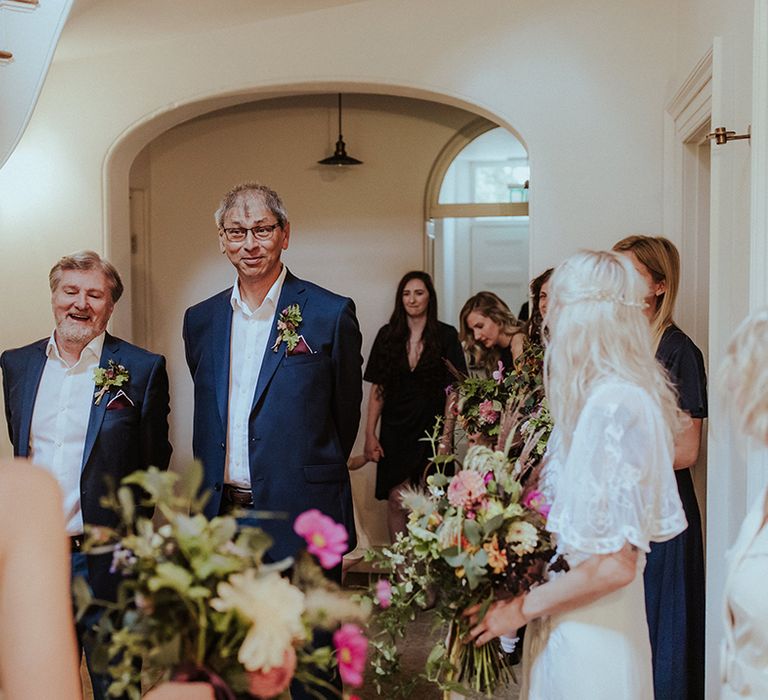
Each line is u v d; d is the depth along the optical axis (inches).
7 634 47.4
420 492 92.6
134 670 55.1
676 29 177.0
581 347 81.8
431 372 214.5
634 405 78.7
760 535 64.8
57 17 162.7
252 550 54.9
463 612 87.4
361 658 56.4
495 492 86.2
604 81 181.5
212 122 249.3
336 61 192.2
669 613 121.4
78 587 52.3
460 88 187.6
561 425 83.0
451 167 250.8
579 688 81.2
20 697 46.6
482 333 204.4
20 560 48.3
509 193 250.4
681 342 124.4
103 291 128.3
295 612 52.5
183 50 199.3
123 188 210.4
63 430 126.9
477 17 186.5
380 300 247.6
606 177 181.6
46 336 206.1
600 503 77.2
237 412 124.4
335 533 57.2
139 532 54.4
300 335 123.7
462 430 163.5
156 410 131.7
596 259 84.3
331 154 246.8
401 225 246.7
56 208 205.2
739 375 64.2
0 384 201.0
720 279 125.1
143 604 52.6
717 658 123.0
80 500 126.0
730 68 125.8
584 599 80.4
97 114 203.5
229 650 51.9
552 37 183.2
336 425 129.1
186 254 251.9
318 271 249.0
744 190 116.3
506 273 265.3
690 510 122.3
